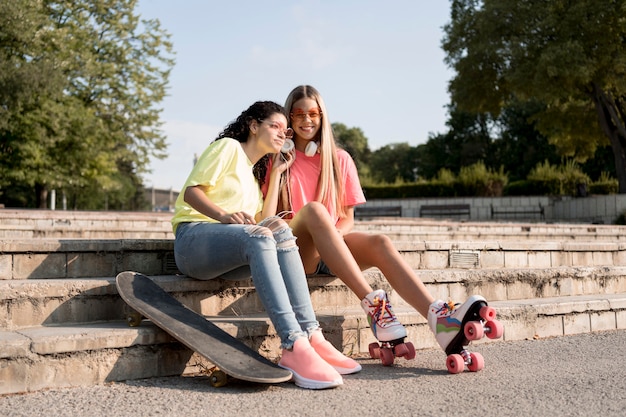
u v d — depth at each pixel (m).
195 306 3.48
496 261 5.86
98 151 28.62
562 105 26.64
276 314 2.89
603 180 28.06
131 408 2.37
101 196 55.94
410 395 2.63
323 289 3.95
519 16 22.73
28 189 45.91
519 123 47.50
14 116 26.42
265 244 2.96
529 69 22.70
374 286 4.18
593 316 4.69
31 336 2.67
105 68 27.91
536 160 46.19
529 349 3.83
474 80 24.91
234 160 3.38
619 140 24.05
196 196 3.20
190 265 3.29
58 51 27.12
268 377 2.65
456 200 24.88
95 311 3.22
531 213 23.67
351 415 2.30
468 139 52.09
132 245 3.79
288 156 3.77
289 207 3.79
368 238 3.47
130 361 2.87
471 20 24.39
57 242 3.56
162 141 30.34
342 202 3.87
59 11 28.19
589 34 21.67
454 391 2.70
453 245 5.55
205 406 2.42
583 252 6.58
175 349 3.00
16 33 25.03
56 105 26.62
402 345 3.25
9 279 3.42
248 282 3.70
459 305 3.09
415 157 65.19
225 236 3.07
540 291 5.03
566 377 2.99
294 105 3.79
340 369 3.03
